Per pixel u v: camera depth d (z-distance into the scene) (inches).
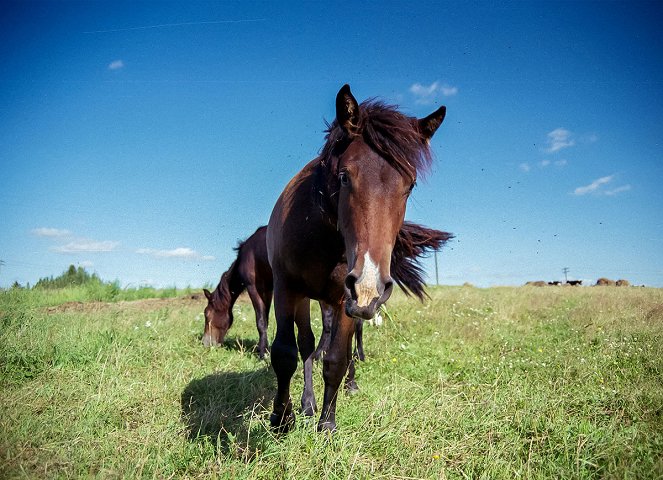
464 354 128.8
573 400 83.3
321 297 69.8
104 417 76.9
